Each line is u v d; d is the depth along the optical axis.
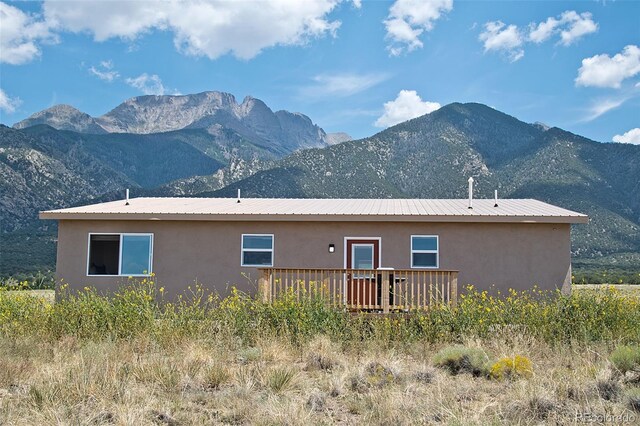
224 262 15.84
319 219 15.40
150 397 7.05
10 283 15.02
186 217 15.69
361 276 15.14
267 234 15.82
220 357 9.48
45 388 7.18
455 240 15.35
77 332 11.52
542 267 15.10
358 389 7.71
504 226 15.27
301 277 15.54
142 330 11.39
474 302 12.08
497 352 9.88
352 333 11.18
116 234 16.06
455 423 5.97
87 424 6.12
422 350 10.41
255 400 7.18
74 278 15.96
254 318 11.80
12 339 10.68
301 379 8.20
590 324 11.10
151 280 15.86
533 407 6.62
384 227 15.57
